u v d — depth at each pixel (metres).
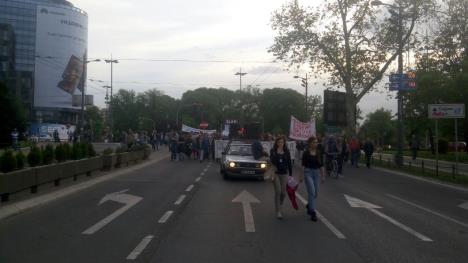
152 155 43.75
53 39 127.94
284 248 9.36
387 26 41.59
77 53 131.88
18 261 8.21
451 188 22.16
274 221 12.31
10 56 124.31
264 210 14.08
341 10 42.91
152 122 103.50
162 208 14.08
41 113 127.50
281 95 114.56
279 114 114.06
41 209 13.70
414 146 42.72
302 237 10.41
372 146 35.41
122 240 9.84
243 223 11.89
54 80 128.50
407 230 11.46
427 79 42.19
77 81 131.62
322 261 8.43
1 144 52.06
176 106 130.12
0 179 13.26
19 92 125.62
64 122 130.12
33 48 127.44
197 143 39.03
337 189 20.09
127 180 22.19
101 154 26.05
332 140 26.17
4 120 56.41
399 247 9.62
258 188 19.53
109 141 80.06
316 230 11.23
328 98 38.31
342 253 9.04
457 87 40.41
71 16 130.50
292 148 38.97
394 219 12.98
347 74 43.66
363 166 36.28
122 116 102.19
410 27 40.22
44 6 127.31
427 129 52.72
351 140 35.88
